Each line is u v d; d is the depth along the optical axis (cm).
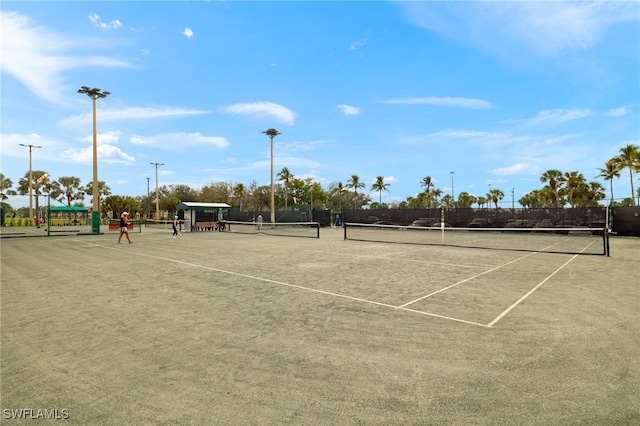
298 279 930
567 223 2808
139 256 1440
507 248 1745
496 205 3125
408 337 502
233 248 1772
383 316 601
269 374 389
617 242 2080
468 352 446
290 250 1666
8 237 2617
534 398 336
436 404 327
